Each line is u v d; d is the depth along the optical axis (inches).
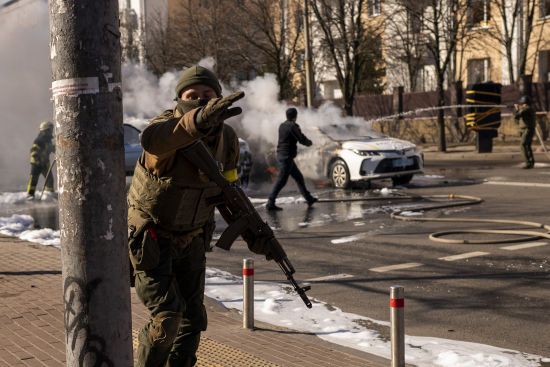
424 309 258.1
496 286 285.6
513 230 400.5
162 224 134.9
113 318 102.3
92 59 97.5
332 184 667.4
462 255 345.1
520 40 1382.9
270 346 213.2
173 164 131.3
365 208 524.1
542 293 273.0
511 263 323.9
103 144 99.0
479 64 1550.2
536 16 1402.6
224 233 134.5
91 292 100.7
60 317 243.6
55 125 100.6
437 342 216.7
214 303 269.4
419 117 1405.0
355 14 1197.1
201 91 135.6
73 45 97.2
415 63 1552.7
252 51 1327.5
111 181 100.3
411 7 1167.6
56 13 97.7
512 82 1266.0
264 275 321.4
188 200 134.1
